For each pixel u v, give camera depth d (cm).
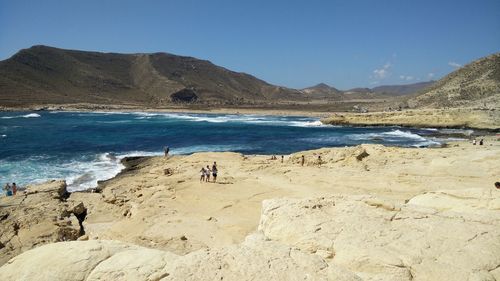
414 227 800
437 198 1083
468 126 6084
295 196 1814
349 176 2169
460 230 780
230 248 603
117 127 6506
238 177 2280
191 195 1838
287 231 826
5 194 2095
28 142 4416
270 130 6288
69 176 2716
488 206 984
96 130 5944
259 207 1662
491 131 5706
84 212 1739
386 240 757
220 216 1523
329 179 2127
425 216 845
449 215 855
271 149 4262
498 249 716
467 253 709
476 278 648
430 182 1903
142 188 2078
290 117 9619
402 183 1945
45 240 1346
